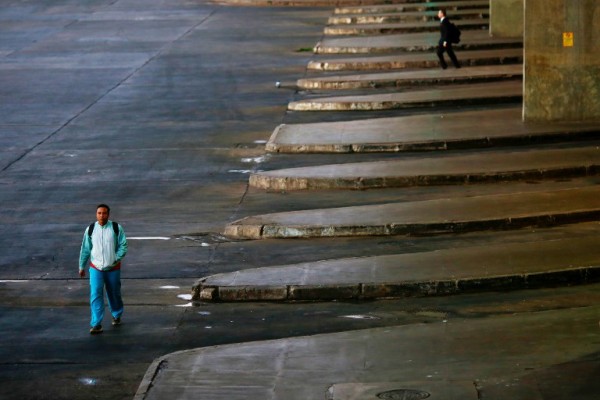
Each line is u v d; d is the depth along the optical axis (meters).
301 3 137.88
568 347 33.44
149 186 59.50
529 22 68.38
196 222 52.44
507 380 30.50
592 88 68.75
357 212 51.31
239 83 89.38
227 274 43.31
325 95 83.38
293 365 33.53
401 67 93.06
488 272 41.59
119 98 84.25
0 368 35.50
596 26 68.38
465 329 35.66
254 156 65.38
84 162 65.12
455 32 90.06
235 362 34.09
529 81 69.06
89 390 33.59
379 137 66.44
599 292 40.28
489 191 55.03
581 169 57.38
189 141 69.81
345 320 38.75
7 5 140.25
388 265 43.22
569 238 45.84
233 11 133.50
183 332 38.31
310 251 47.03
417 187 56.69
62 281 44.78
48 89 88.12
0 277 45.41
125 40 112.56
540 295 40.28
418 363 32.91
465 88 82.31
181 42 110.81
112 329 38.81
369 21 121.62
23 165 64.81
